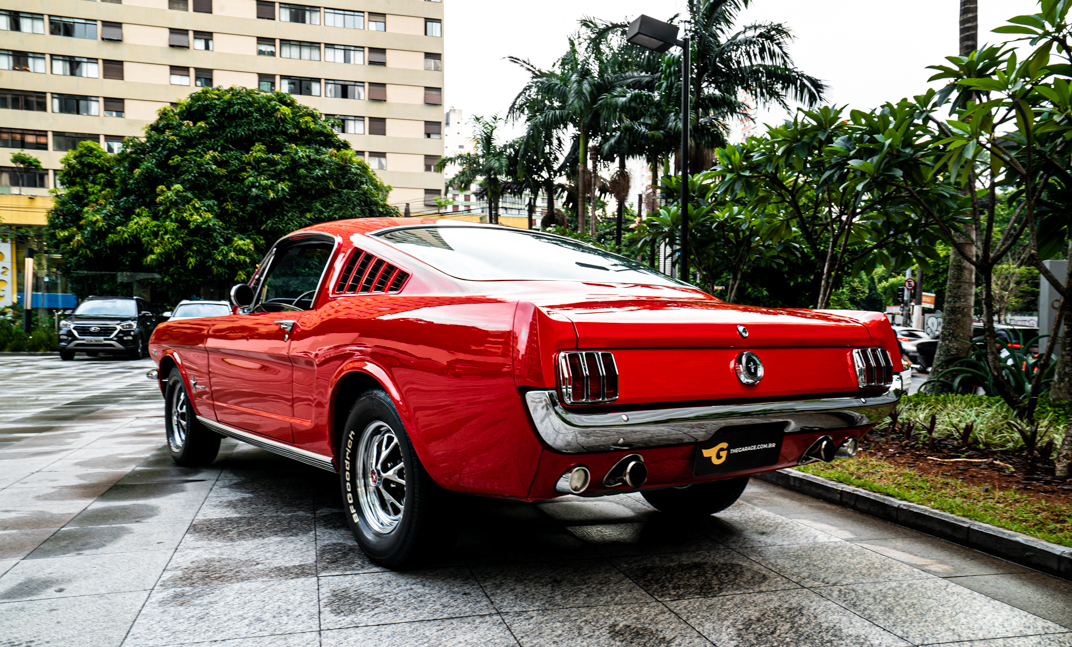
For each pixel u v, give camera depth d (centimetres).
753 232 845
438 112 5253
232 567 303
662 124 2022
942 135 554
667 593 280
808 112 631
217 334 439
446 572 301
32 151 4628
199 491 440
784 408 263
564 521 387
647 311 245
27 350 2233
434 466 262
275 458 552
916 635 245
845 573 307
